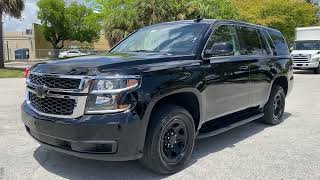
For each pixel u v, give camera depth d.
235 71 5.73
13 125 7.16
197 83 4.84
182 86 4.56
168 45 5.46
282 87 7.90
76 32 61.44
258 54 6.72
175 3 27.23
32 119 4.39
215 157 5.33
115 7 35.19
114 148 3.97
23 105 4.77
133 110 4.00
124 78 4.00
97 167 4.82
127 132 3.96
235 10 30.31
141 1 27.89
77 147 4.02
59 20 59.59
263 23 35.66
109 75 3.99
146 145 4.30
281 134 6.75
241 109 6.14
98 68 4.04
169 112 4.40
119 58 4.55
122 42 6.29
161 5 27.12
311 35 25.34
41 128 4.27
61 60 4.57
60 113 4.14
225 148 5.80
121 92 3.97
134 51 5.57
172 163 4.59
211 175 4.62
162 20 27.05
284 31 38.84
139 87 4.07
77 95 4.00
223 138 6.43
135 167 4.84
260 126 7.41
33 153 5.36
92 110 3.97
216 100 5.35
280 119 7.68
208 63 5.15
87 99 3.97
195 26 5.65
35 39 61.53
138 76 4.09
